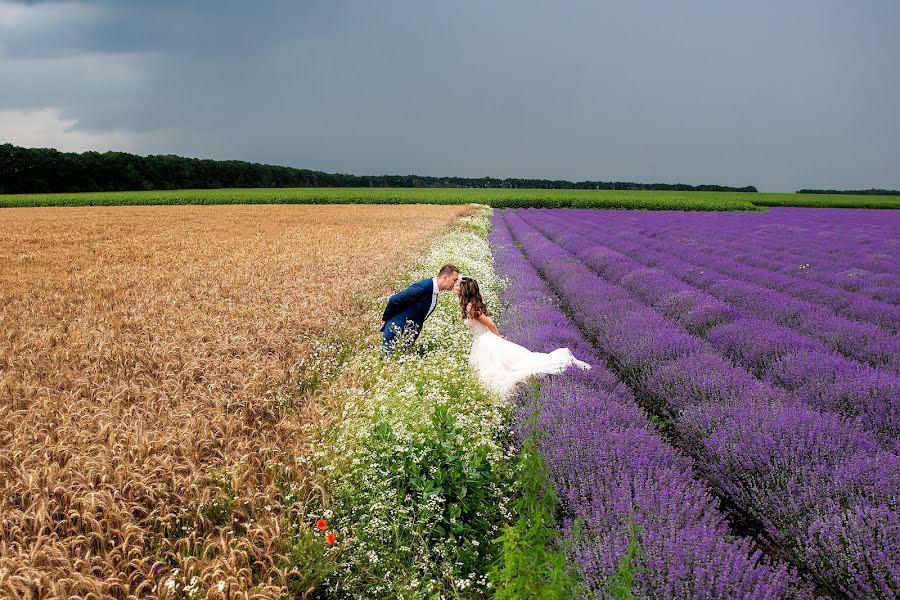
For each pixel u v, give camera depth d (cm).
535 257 1797
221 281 1150
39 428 446
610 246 2117
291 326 762
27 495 353
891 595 295
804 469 398
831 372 616
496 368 641
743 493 414
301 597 314
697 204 5225
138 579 305
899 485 364
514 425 492
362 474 376
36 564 293
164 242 2097
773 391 554
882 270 1520
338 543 340
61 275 1357
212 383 536
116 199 5381
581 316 1003
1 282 1242
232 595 279
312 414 486
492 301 1005
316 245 1925
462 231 2442
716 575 286
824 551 337
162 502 348
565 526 342
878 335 794
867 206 6219
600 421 470
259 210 4250
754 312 1006
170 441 414
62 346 689
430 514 350
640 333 777
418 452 390
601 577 290
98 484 358
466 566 339
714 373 597
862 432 455
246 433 471
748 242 2250
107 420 463
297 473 383
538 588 226
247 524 332
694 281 1330
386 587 317
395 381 522
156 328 756
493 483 381
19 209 4453
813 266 1575
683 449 528
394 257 1554
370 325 805
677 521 327
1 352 636
